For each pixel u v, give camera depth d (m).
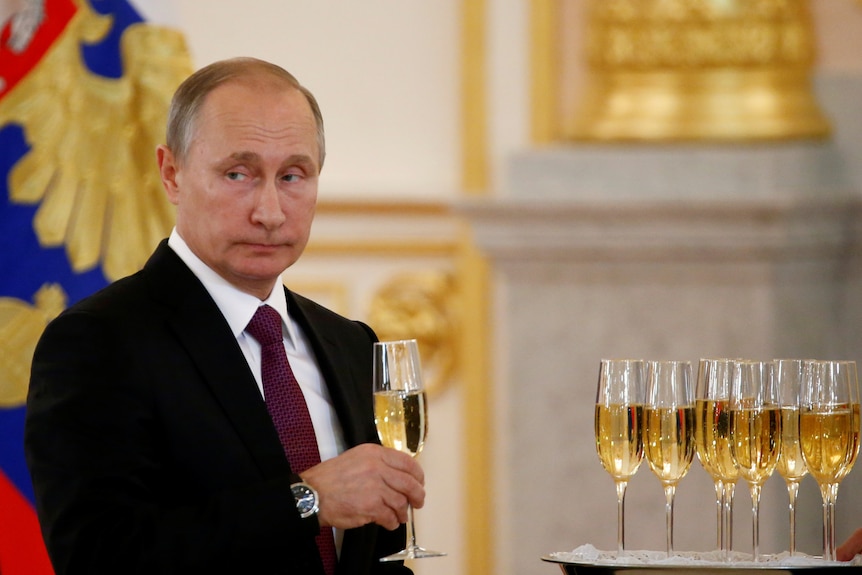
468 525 17.89
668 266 17.48
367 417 7.45
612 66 18.05
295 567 6.49
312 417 7.21
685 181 17.52
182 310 6.85
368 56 18.42
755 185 17.41
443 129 18.38
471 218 17.58
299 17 18.45
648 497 17.47
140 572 6.11
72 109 10.97
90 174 10.91
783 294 17.31
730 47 17.83
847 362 6.38
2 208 10.72
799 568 5.99
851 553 6.45
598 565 6.17
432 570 17.95
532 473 17.80
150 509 6.29
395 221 18.25
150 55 11.23
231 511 6.25
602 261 17.58
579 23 18.14
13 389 10.35
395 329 18.08
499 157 18.19
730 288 17.45
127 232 10.92
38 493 6.44
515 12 18.16
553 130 18.16
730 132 17.72
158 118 11.15
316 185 7.02
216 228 6.81
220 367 6.77
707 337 17.47
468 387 17.94
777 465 6.50
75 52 11.07
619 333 17.64
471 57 18.19
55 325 6.67
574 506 17.72
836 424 6.30
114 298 6.83
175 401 6.62
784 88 17.86
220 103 6.80
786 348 17.33
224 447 6.61
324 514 6.31
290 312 7.48
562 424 17.77
